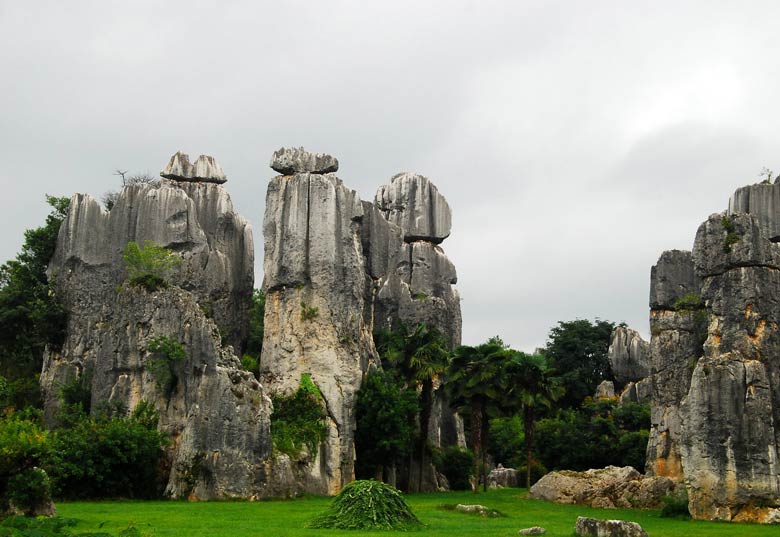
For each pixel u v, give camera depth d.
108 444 53.97
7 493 38.00
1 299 71.44
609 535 33.88
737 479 46.66
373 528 35.62
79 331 69.25
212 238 73.81
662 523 44.91
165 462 57.22
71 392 65.69
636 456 77.88
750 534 38.22
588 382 108.88
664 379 65.81
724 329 49.38
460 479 75.50
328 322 66.00
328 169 70.06
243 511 44.75
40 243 73.75
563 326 114.31
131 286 62.91
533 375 68.62
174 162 76.31
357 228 69.62
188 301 60.47
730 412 47.38
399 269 86.06
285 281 66.75
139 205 70.88
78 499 52.75
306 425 62.31
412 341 69.69
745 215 50.53
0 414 63.12
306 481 60.31
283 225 67.56
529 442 68.69
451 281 88.12
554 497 61.19
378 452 65.25
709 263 50.69
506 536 33.94
